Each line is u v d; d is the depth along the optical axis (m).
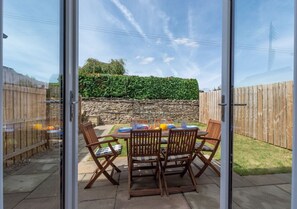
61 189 1.39
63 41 1.42
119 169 3.03
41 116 1.40
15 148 1.19
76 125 1.53
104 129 7.00
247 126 1.70
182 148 2.38
